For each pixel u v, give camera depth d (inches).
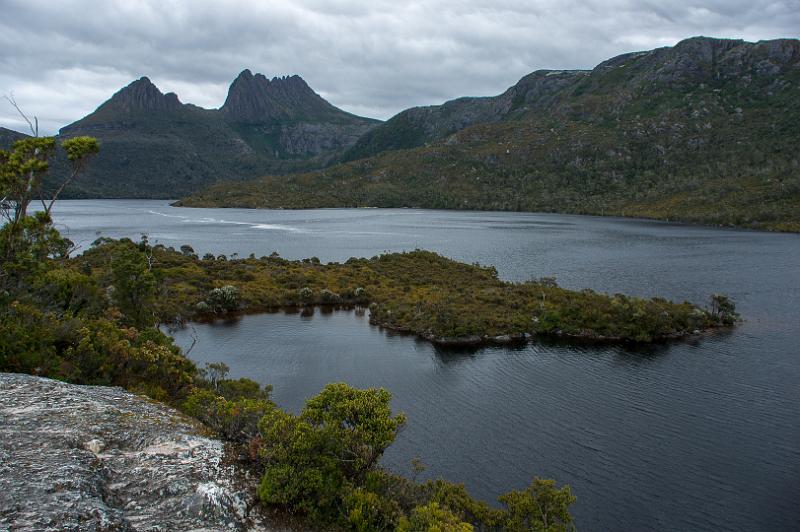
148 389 1157.7
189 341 2901.1
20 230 1344.7
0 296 1304.1
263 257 5556.1
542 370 2454.5
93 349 1211.2
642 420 1919.3
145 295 2135.8
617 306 3218.5
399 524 720.3
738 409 2016.5
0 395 848.9
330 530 702.5
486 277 4763.8
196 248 7258.9
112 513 576.4
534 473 1574.8
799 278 4778.5
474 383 2287.2
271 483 701.3
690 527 1339.8
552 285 4212.6
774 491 1488.7
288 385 2249.0
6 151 1274.6
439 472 1573.6
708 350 2751.0
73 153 1291.8
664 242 7780.5
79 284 1814.7
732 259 5989.2
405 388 2229.3
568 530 1135.0
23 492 568.4
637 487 1504.7
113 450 724.0
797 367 2482.8
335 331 3144.7
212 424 887.7
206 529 601.0
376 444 836.0
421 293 4005.9
